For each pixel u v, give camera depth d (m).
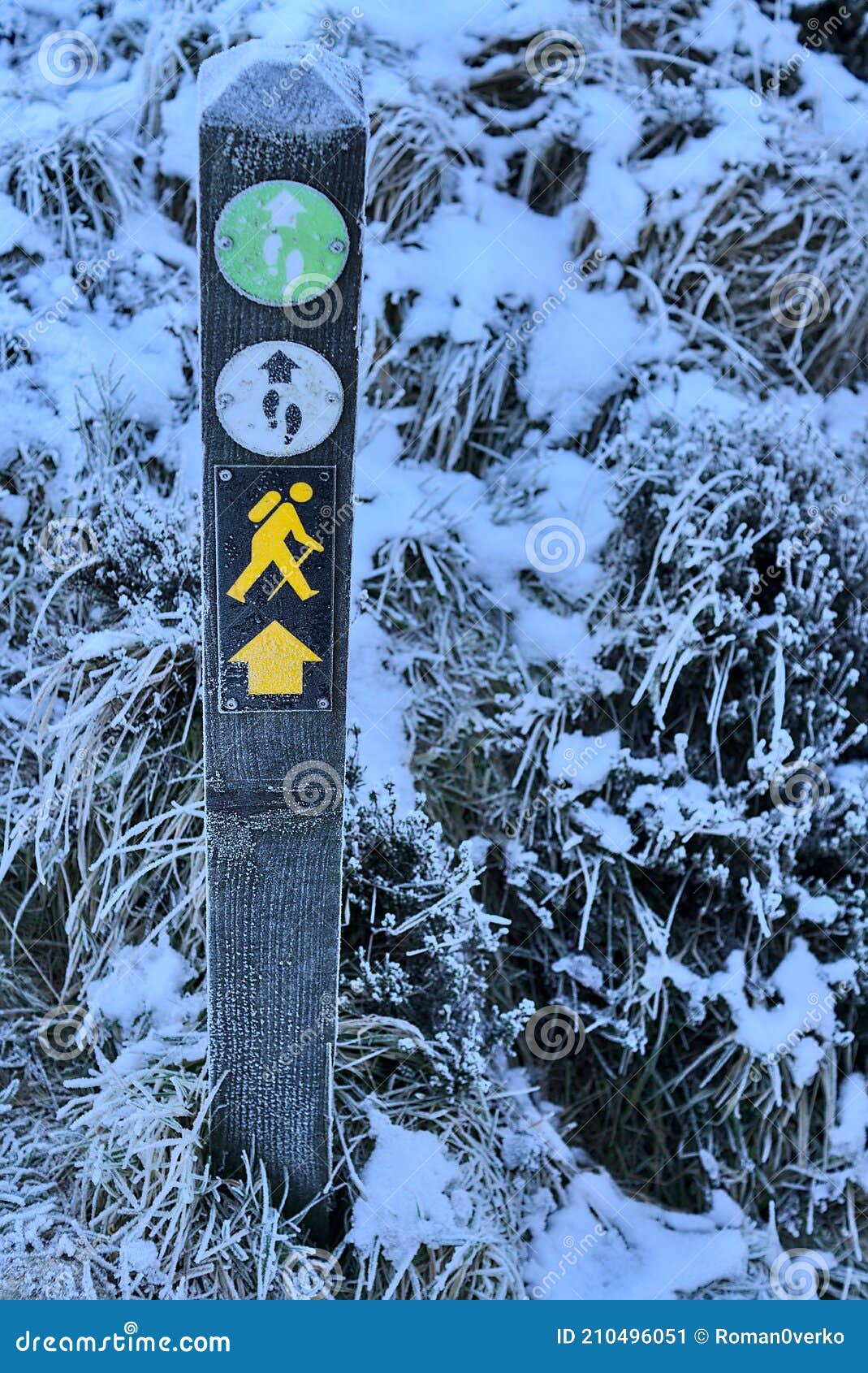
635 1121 2.99
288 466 1.86
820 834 3.04
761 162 3.59
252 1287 2.38
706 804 2.95
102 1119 2.51
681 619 3.02
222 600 1.92
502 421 3.41
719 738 3.12
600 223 3.49
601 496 3.25
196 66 3.40
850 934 3.00
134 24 3.48
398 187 3.43
